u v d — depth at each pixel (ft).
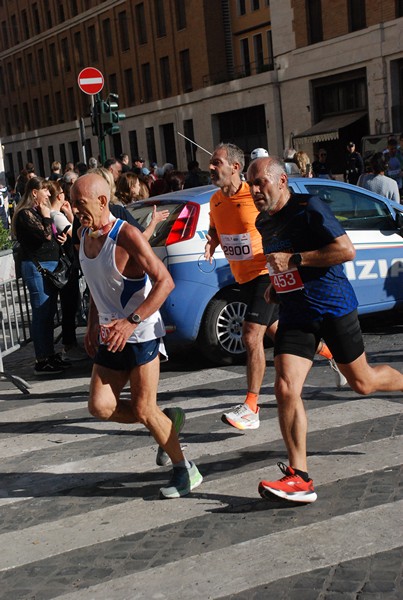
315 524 13.23
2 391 24.81
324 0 114.11
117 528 13.96
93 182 13.53
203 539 13.15
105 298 14.12
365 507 13.73
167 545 13.09
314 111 120.88
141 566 12.46
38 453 18.43
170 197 25.11
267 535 13.02
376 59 106.22
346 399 20.27
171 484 15.06
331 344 14.25
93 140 184.65
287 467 13.99
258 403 20.66
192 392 22.31
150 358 14.30
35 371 26.43
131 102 170.91
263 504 14.30
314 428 18.20
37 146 212.43
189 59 151.53
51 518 14.73
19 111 221.25
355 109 114.11
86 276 14.17
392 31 103.14
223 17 146.72
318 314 13.97
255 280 18.71
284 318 14.26
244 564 12.15
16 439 19.66
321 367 23.76
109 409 14.39
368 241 26.84
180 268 23.71
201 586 11.66
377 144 85.40
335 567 11.79
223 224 19.01
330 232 13.66
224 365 24.99
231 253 18.95
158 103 159.22
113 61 173.78
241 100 135.23
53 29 193.16
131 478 16.34
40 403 22.85
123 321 13.55
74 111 193.06
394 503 13.76
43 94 205.98
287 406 13.82
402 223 27.71
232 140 142.61
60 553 13.21
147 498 15.16
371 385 14.64
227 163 18.63
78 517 14.62
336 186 26.86
